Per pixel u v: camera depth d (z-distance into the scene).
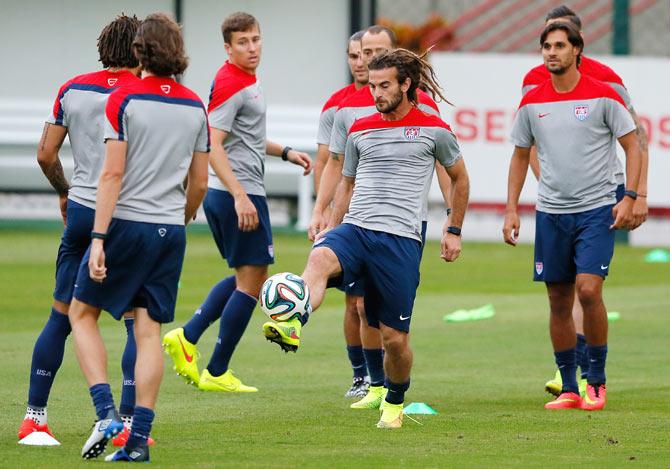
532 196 69.00
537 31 83.44
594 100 29.19
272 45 73.94
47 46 74.44
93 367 21.73
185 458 21.94
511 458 22.33
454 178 25.94
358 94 28.88
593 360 28.80
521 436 24.75
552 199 29.50
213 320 31.11
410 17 86.81
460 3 86.50
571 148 29.25
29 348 35.97
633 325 42.75
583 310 28.70
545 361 35.91
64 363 33.91
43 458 21.70
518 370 34.34
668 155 67.94
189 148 22.06
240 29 31.92
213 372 30.84
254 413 27.56
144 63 21.73
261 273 31.80
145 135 21.53
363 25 77.75
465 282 54.66
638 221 29.61
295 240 68.88
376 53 29.70
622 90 30.59
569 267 29.41
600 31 81.50
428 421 26.56
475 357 36.47
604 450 23.27
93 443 21.23
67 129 24.16
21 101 74.50
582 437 24.67
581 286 28.58
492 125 68.75
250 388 30.98
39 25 74.31
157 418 26.78
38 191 74.56
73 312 22.03
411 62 25.05
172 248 21.88
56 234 71.00
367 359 28.55
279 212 79.50
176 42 21.75
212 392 30.67
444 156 25.61
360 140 25.69
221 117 31.59
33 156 74.19
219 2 73.69
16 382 30.59
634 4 83.12
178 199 22.03
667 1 81.81
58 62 74.50
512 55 68.38
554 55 28.91
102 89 23.64
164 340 30.36
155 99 21.66
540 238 29.70
